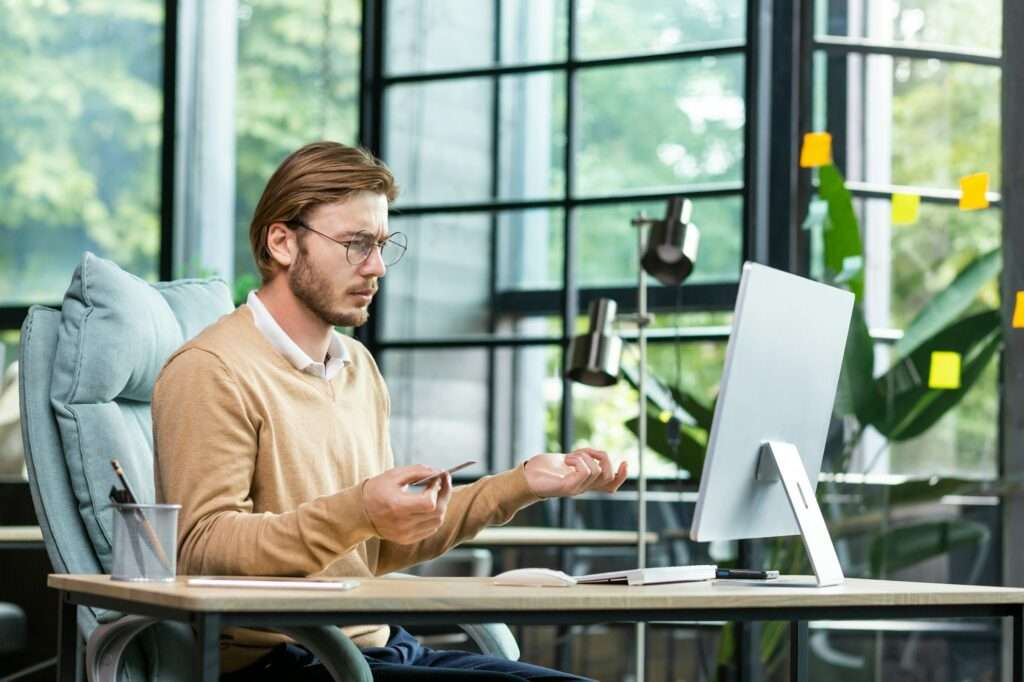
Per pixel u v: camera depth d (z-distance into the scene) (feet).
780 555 17.10
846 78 17.79
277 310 8.50
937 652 16.79
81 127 21.57
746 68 18.02
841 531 17.11
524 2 19.57
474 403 19.57
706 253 18.21
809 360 8.31
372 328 20.21
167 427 7.86
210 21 21.36
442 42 20.11
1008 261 16.74
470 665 8.63
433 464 19.76
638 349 18.34
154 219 21.17
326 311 8.42
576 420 18.83
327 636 6.72
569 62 19.21
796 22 17.98
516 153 19.52
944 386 16.89
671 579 7.67
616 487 8.59
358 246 8.38
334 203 8.37
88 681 7.44
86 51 21.59
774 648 17.12
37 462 8.66
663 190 18.53
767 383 7.90
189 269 21.12
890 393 17.12
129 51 21.40
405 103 20.33
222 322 8.43
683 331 18.24
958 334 16.92
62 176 21.57
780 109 17.98
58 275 21.48
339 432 8.59
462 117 19.90
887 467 17.04
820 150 17.10
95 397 8.82
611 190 18.88
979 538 16.63
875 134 17.66
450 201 19.90
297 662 8.04
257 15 21.38
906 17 17.58
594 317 15.28
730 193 18.03
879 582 8.30
